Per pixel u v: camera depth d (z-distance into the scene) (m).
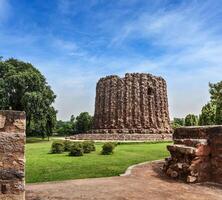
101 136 45.28
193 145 11.47
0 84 43.78
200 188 10.00
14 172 6.15
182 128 12.73
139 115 48.81
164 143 32.91
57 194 8.77
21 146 6.25
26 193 8.90
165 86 52.75
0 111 6.19
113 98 50.06
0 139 6.14
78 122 74.69
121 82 50.25
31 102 42.06
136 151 21.92
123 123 48.56
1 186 6.06
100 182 10.61
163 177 11.71
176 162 12.02
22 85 43.91
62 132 74.88
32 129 51.66
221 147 10.85
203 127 11.65
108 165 14.73
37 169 13.48
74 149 19.23
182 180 11.14
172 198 8.59
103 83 51.88
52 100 47.59
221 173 10.74
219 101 41.50
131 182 10.66
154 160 16.73
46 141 42.28
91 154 20.25
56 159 17.23
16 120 6.29
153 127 48.56
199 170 10.96
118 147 26.14
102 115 50.62
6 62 48.00
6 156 6.15
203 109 45.66
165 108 51.59
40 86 45.75
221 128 10.89
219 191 9.59
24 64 50.59
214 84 42.66
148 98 50.09
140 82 50.28
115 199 8.30
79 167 14.10
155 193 9.12
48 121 46.41
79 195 8.67
